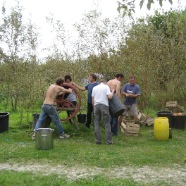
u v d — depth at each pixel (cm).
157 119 977
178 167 693
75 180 593
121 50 1274
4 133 996
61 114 1239
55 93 918
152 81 1328
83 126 1055
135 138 990
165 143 930
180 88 1477
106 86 893
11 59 1330
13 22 1325
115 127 1004
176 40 1432
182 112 1284
